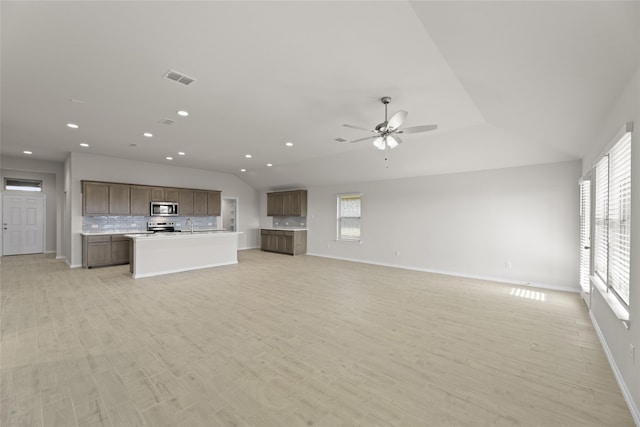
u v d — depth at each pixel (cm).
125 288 480
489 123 420
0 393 199
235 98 337
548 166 498
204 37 221
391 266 701
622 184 238
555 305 402
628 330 200
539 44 186
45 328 311
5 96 334
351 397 199
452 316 358
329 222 852
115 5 185
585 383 217
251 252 949
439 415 181
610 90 217
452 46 224
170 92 322
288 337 295
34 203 852
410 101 341
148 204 744
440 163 581
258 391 205
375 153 601
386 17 195
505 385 214
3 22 200
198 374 226
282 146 570
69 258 671
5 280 529
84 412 181
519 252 526
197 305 394
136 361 244
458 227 601
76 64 262
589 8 144
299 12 192
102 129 465
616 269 254
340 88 308
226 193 958
